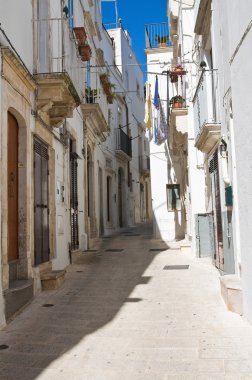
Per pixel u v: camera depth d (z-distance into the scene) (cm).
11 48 681
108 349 484
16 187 746
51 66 898
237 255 709
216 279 859
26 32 787
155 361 444
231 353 459
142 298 727
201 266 1026
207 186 1112
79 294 764
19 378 409
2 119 616
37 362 448
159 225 1780
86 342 509
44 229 877
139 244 1555
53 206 948
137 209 2844
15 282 707
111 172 2114
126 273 968
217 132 841
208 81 926
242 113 555
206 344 489
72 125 1202
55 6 1000
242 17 539
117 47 2545
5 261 601
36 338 525
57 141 1009
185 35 1275
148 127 1680
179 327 558
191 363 435
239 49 558
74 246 1209
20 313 639
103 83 1750
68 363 445
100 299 726
